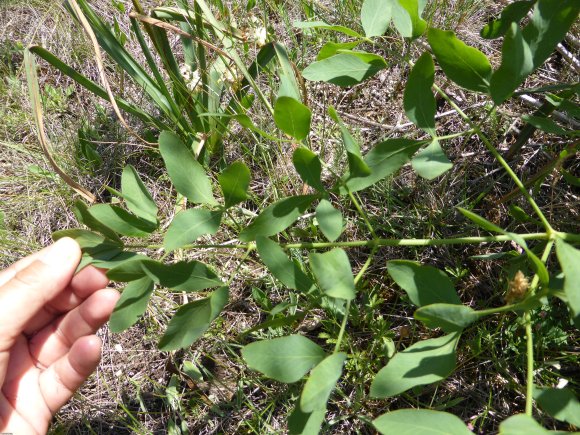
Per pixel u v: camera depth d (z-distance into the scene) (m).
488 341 0.36
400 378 0.24
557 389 0.22
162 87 0.42
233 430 0.38
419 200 0.42
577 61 0.42
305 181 0.28
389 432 0.21
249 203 0.45
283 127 0.28
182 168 0.28
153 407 0.40
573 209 0.39
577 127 0.40
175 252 0.42
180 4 0.43
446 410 0.36
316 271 0.25
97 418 0.40
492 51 0.49
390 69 0.49
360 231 0.42
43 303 0.31
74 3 0.35
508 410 0.35
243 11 0.50
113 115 0.51
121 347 0.41
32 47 0.35
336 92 0.49
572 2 0.27
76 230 0.29
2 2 0.59
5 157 0.50
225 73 0.43
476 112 0.45
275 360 0.23
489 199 0.42
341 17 0.49
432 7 0.48
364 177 0.29
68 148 0.49
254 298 0.40
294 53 0.48
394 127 0.45
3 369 0.32
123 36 0.47
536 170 0.42
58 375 0.35
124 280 0.28
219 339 0.40
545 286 0.24
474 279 0.39
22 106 0.52
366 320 0.38
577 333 0.35
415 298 0.26
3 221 0.46
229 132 0.46
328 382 0.22
